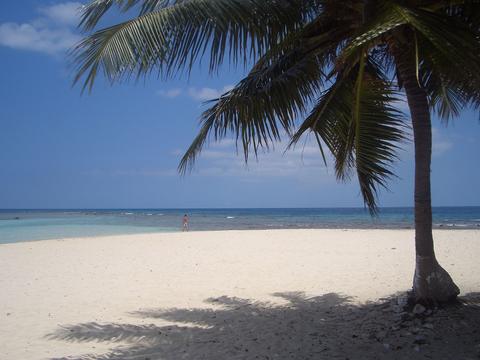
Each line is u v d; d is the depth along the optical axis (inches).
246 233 914.7
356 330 213.9
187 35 174.6
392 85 229.9
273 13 186.5
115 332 233.5
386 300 270.4
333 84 228.5
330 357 181.0
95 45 170.6
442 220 1758.1
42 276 425.1
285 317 251.8
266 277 394.0
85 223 1758.1
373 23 158.6
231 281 379.2
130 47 162.9
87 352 202.4
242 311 271.9
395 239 719.7
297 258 513.7
